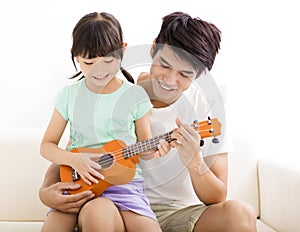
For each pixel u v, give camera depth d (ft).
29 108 6.89
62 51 6.88
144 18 6.95
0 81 6.85
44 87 6.90
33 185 6.07
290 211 5.59
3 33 6.82
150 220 4.61
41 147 5.02
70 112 4.99
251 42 7.08
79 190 4.70
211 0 7.03
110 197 4.72
